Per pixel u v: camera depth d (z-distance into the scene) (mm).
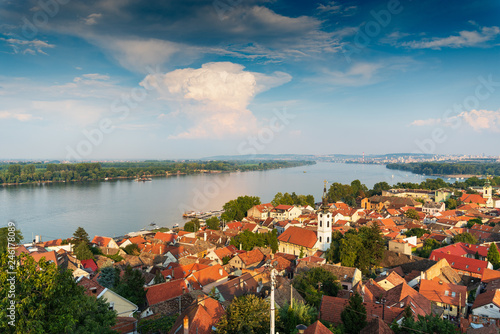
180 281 73500
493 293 65000
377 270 99625
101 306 42531
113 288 69125
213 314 53625
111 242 129500
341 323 51031
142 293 65438
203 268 88438
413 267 91625
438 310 63594
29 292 31938
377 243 100625
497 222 148000
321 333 41188
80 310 35906
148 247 126125
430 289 70312
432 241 120750
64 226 169250
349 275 80875
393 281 78812
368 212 197000
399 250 109438
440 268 85625
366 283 73500
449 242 124125
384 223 151000
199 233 146625
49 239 146125
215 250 116500
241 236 125875
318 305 61656
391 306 60094
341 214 166625
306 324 48688
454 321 62531
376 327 43969
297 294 68062
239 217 189500
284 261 99688
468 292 75875
